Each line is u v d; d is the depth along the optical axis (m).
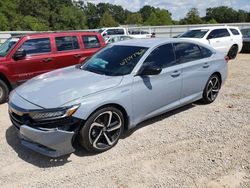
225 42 13.91
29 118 3.94
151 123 5.36
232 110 6.08
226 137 4.79
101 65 5.03
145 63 4.82
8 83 7.10
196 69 5.77
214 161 4.06
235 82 8.74
